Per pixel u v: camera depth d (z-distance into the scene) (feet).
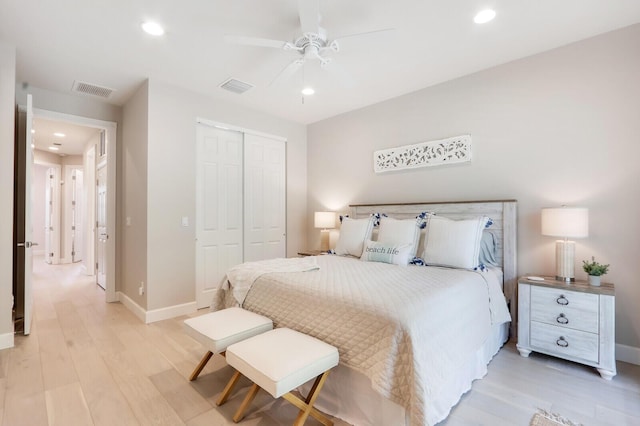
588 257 8.54
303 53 7.86
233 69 10.26
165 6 7.14
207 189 12.69
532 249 9.44
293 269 8.46
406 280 7.32
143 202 11.18
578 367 7.73
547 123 9.16
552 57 9.05
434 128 11.53
